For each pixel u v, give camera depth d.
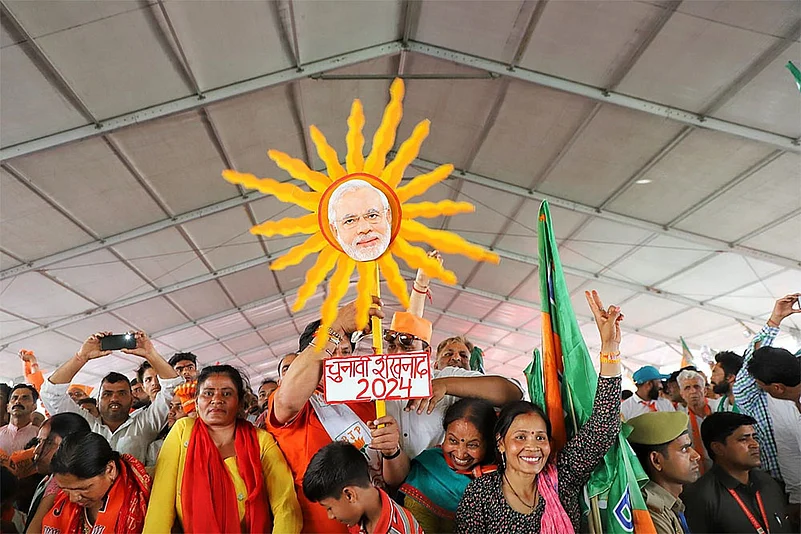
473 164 9.87
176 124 7.44
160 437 2.93
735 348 15.17
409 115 8.88
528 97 7.88
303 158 9.12
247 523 1.99
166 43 6.14
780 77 6.36
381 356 1.89
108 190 8.28
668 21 6.02
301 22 6.54
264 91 7.42
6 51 5.53
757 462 2.44
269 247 12.22
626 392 5.05
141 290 11.98
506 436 1.88
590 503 1.97
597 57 6.83
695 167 8.27
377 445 1.93
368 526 1.77
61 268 10.06
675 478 2.27
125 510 1.98
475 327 18.75
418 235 1.87
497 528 1.85
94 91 6.40
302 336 2.23
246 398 2.31
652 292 12.85
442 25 7.07
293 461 2.12
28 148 6.76
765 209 8.80
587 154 8.69
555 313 2.12
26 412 3.30
